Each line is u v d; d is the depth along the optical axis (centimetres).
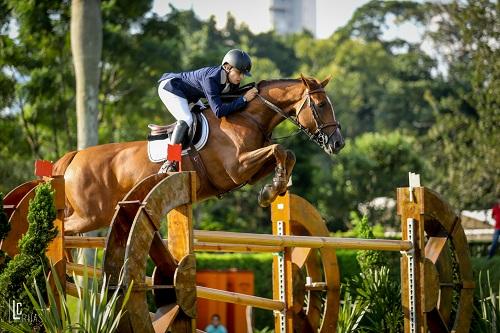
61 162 966
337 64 7288
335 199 4097
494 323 1050
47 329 698
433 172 4222
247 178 885
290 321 982
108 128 3291
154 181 788
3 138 3031
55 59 3011
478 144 3359
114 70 3108
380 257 1209
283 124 3356
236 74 902
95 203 939
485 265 1550
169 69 3114
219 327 1520
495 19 3148
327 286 1057
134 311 729
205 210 3606
